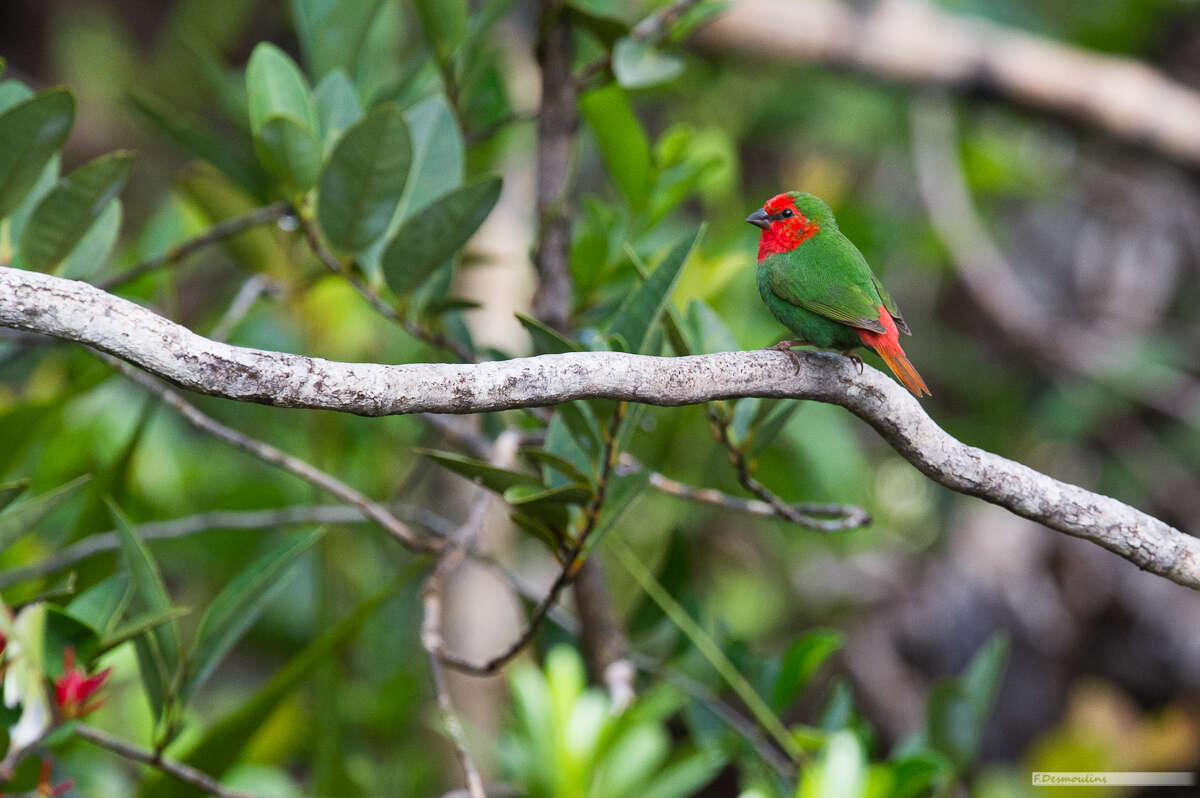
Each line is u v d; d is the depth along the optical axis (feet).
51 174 22.21
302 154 22.02
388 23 36.55
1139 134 43.14
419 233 21.90
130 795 26.86
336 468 35.68
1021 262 52.34
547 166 25.90
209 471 38.32
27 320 13.46
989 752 46.50
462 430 28.53
